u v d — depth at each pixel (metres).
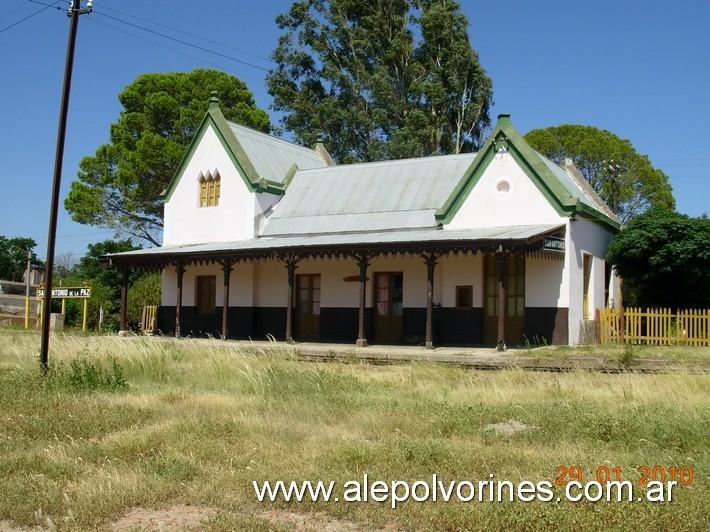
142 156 40.88
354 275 25.83
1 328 33.00
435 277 24.19
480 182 23.77
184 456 8.35
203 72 45.12
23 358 18.22
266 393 13.06
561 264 22.09
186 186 29.75
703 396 12.23
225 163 28.67
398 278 25.25
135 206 42.78
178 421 10.18
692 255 24.08
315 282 26.89
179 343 19.97
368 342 25.20
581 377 15.15
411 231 24.56
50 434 9.62
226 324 24.92
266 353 20.56
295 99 48.25
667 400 11.63
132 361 16.38
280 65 49.44
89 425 10.02
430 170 26.73
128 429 9.93
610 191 50.03
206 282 29.14
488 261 23.39
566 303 21.92
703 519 6.14
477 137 47.06
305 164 31.66
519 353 18.44
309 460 8.23
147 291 36.47
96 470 7.98
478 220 23.67
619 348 18.86
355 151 47.59
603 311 23.12
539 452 8.46
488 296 23.31
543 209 22.61
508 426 10.03
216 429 9.63
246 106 45.38
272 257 24.03
